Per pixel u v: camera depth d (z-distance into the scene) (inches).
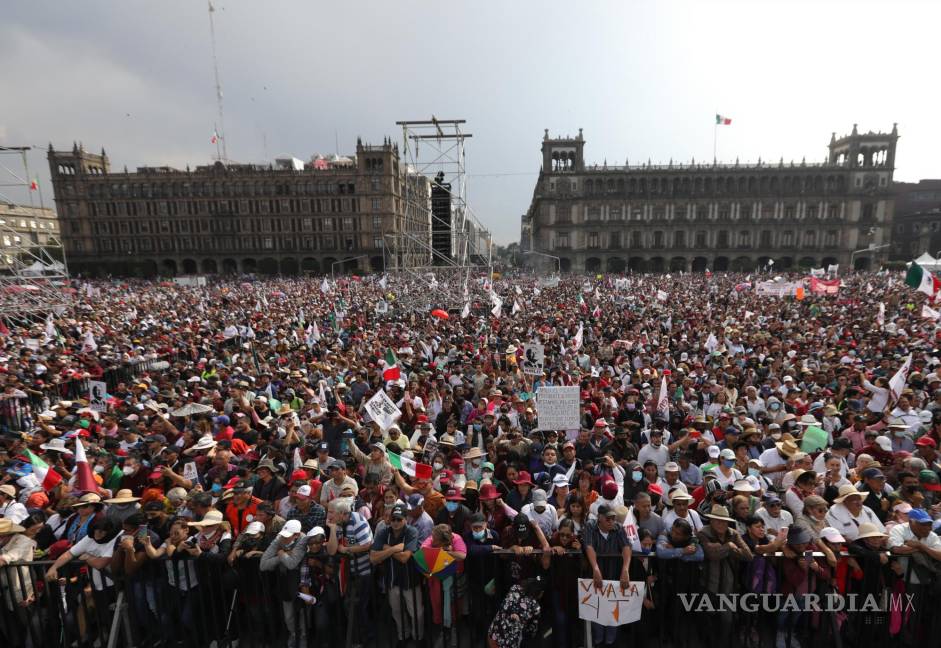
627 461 344.2
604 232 4303.6
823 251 4116.6
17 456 355.6
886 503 272.2
